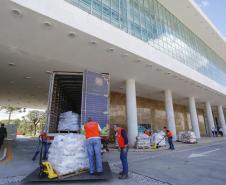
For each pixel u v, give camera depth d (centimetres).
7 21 739
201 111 3675
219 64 3009
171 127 1767
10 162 709
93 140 505
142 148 1201
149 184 436
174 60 1427
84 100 704
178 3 1694
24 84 1681
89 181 458
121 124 1741
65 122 801
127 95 1452
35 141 1934
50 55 1056
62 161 470
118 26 1085
